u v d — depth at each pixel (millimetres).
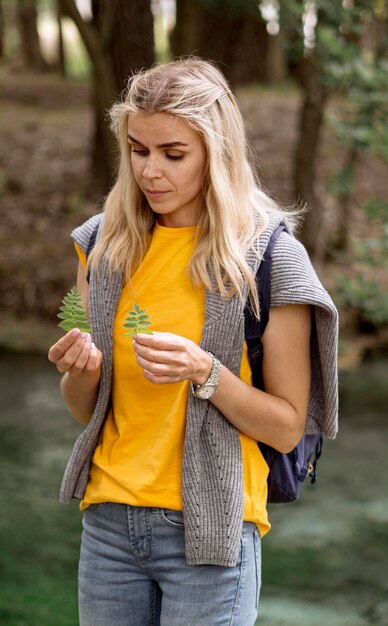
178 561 2246
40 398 8195
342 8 7617
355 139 7672
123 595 2314
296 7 7480
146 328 2135
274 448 2324
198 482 2215
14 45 25875
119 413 2320
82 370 2230
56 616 4508
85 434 2363
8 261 10875
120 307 2311
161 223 2338
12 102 18953
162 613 2279
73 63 27562
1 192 13102
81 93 20047
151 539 2254
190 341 2119
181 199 2219
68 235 11781
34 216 12430
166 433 2254
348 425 7633
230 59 9102
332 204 12453
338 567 5281
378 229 11852
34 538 5539
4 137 15695
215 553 2197
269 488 2381
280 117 16250
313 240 10766
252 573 2291
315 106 10477
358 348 9438
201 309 2248
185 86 2152
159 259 2299
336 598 4895
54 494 6266
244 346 2254
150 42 7906
